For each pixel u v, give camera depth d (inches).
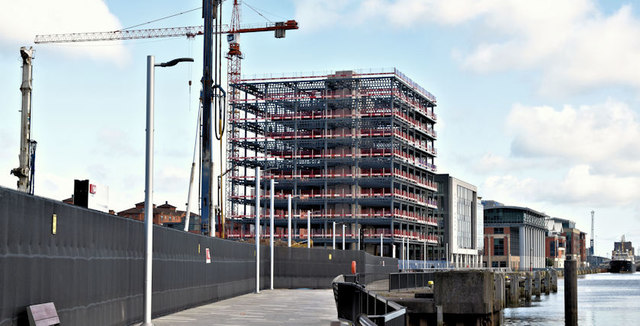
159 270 980.6
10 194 506.9
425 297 1818.4
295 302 1365.7
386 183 5910.4
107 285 733.9
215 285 1354.6
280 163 6053.2
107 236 735.1
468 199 7381.9
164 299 1007.6
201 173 2364.7
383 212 5812.0
